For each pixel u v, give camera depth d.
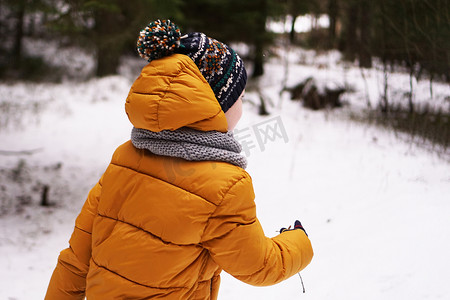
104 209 1.17
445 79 7.19
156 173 1.10
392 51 7.77
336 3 12.41
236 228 1.05
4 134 8.16
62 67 15.51
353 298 2.40
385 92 8.16
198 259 1.11
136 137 1.13
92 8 5.36
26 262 3.99
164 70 1.06
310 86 10.28
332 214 3.90
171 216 1.05
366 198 4.06
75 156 7.42
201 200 1.05
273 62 16.84
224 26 12.93
